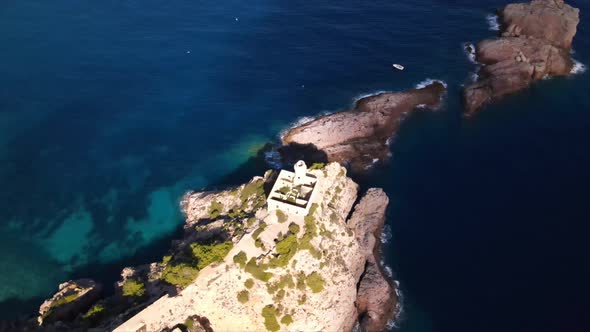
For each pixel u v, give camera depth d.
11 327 111.25
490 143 170.50
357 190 147.00
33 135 166.12
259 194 128.75
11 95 179.62
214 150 165.25
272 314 108.25
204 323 110.00
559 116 182.25
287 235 113.94
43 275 127.44
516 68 196.62
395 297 124.25
